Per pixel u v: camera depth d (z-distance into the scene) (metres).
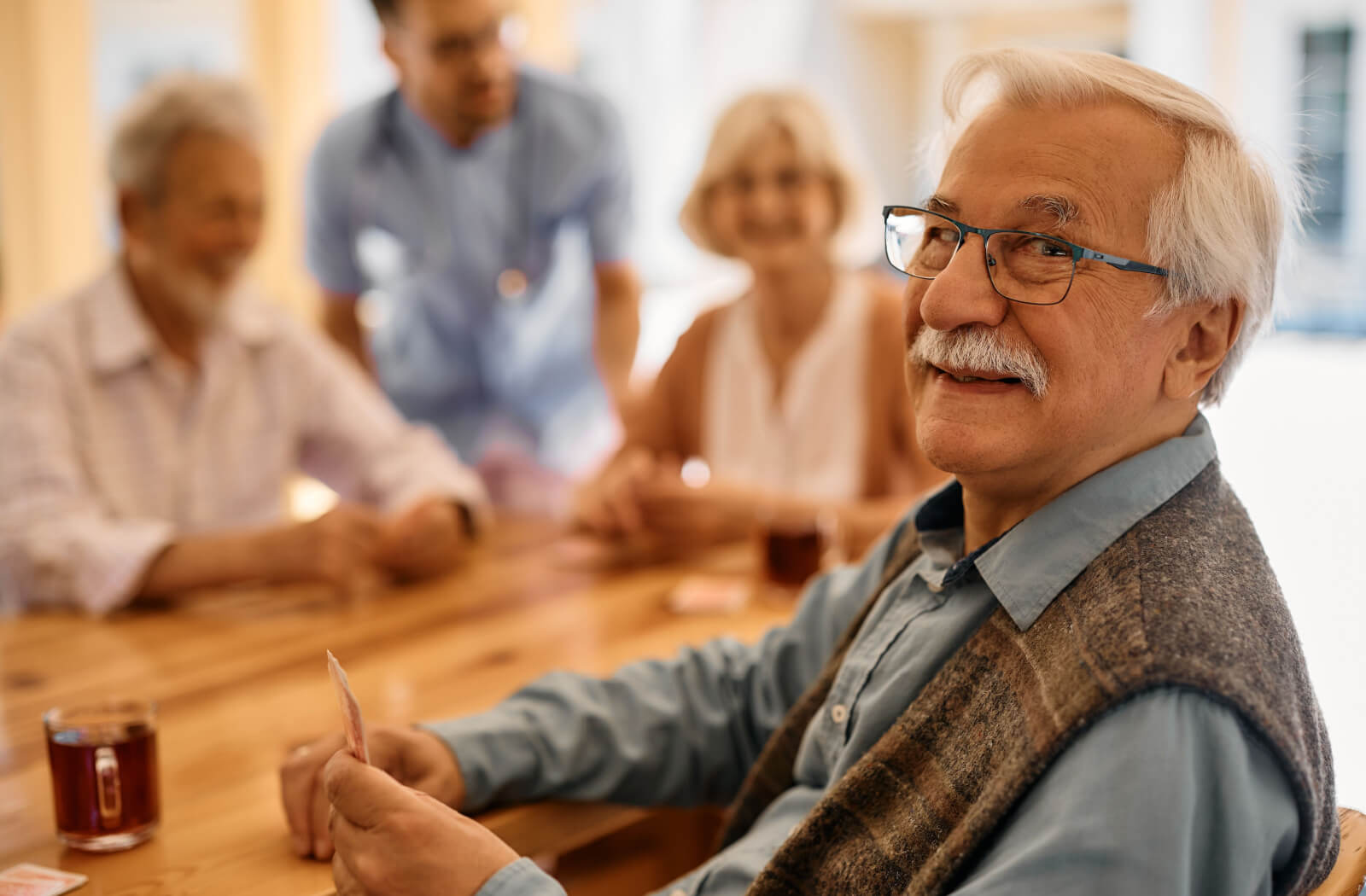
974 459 0.90
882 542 1.25
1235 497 0.95
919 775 0.87
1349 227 7.33
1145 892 0.71
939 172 1.13
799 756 1.10
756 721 1.26
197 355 2.16
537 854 1.14
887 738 0.89
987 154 0.93
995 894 0.74
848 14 8.19
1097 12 7.90
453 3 2.54
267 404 2.25
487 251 2.88
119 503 2.06
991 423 0.90
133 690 1.43
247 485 2.22
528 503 3.08
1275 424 5.91
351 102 4.48
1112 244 0.88
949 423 0.92
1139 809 0.72
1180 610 0.78
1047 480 0.93
